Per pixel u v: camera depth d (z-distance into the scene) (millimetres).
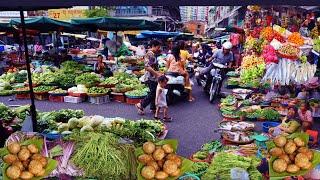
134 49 20188
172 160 2451
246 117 7387
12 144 2434
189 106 9250
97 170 2846
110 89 10195
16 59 18484
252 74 5910
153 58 10086
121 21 12750
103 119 5645
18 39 17688
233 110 7891
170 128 7082
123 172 2881
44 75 11570
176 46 9945
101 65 13336
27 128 5305
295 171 2430
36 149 2502
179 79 9406
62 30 15195
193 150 5754
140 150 2518
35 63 15977
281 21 6848
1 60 17562
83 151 2926
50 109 8992
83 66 13586
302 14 6648
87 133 3197
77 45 29078
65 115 6566
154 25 13781
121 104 9602
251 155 4078
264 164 3359
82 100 9906
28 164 2410
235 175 3105
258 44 6234
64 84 10844
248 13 8016
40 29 14312
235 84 11727
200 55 18844
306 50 4762
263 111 7410
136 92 9789
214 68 10102
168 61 9773
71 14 26344
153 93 8219
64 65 13391
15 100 10219
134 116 8211
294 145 2459
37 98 10219
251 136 5336
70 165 2871
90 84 10633
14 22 12617
